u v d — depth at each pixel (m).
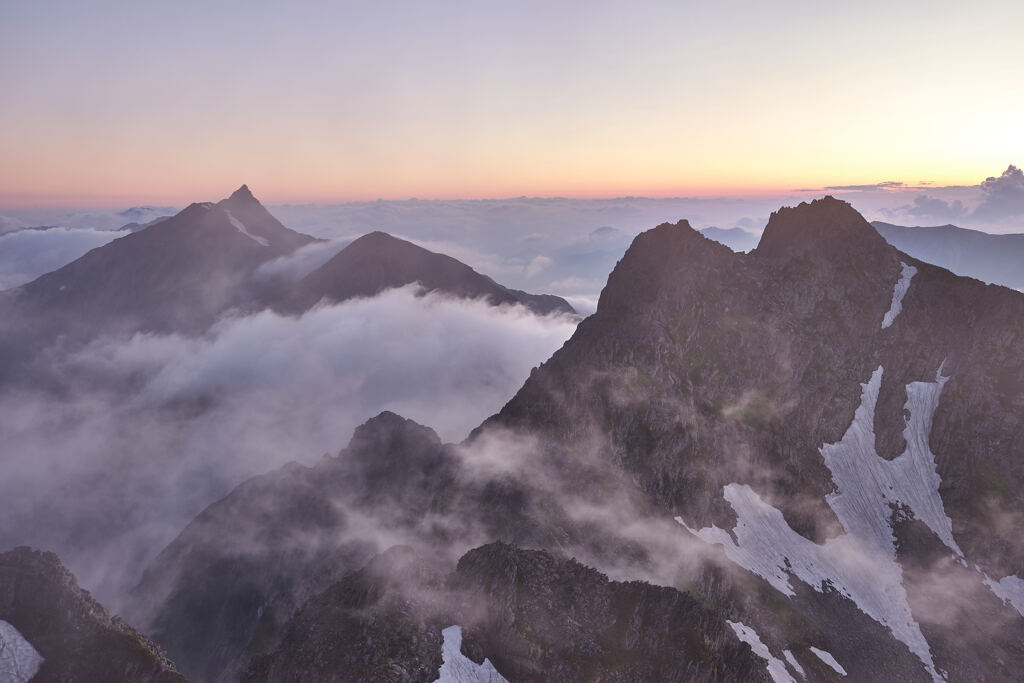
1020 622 120.31
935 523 137.12
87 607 96.69
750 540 125.19
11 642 89.31
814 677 98.62
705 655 91.62
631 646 93.62
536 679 86.25
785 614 108.75
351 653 83.75
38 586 95.44
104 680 87.00
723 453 136.88
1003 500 137.25
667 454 132.12
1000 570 129.50
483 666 86.38
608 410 138.38
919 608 121.00
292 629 92.31
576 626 94.62
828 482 140.62
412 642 85.06
